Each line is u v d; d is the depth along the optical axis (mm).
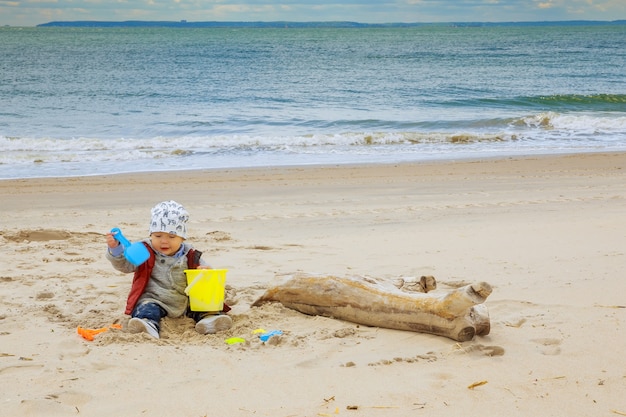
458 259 7809
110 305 5859
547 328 5152
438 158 19047
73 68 54812
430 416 3592
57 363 4332
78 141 20938
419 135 22719
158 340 4863
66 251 8109
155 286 5410
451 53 84625
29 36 160500
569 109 30984
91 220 10977
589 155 19203
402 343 4855
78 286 6477
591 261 7555
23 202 12875
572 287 6410
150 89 39625
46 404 3619
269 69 56938
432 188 14461
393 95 37688
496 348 4668
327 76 50406
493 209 11812
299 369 4301
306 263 7621
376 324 5242
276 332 5090
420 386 4004
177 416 3559
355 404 3730
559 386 4016
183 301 5461
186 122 26625
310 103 33938
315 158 19156
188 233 9484
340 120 26828
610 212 11273
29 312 5621
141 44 109750
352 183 15117
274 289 5805
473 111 30703
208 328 5125
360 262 7676
